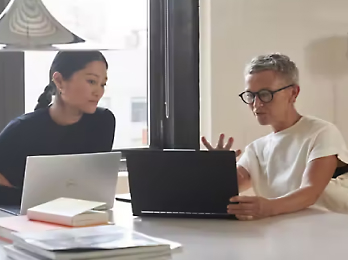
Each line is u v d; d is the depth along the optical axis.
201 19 3.15
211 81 3.10
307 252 1.21
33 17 1.56
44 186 1.71
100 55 2.57
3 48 1.59
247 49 3.18
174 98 3.18
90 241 1.13
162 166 1.69
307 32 3.33
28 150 2.23
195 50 3.15
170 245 1.23
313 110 3.37
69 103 2.43
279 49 3.26
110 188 1.87
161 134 3.20
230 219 1.67
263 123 2.21
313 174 1.92
